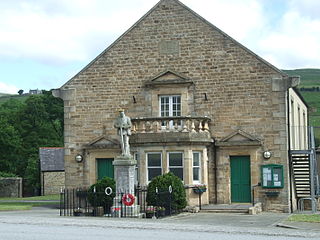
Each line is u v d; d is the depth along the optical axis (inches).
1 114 3070.9
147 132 1202.6
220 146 1224.2
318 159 1672.0
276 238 676.7
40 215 1016.9
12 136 2623.0
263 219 978.7
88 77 1321.4
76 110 1325.0
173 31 1273.4
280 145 1189.1
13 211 1178.0
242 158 1222.3
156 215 992.9
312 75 6998.0
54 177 2423.7
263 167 1194.6
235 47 1231.5
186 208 1131.3
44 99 2982.3
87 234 687.7
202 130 1210.0
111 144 1285.7
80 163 1312.7
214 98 1238.3
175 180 1077.1
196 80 1251.8
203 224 844.0
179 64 1264.8
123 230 739.4
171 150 1187.3
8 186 2273.6
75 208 1173.1
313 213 1136.8
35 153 2775.6
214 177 1229.7
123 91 1296.8
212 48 1246.9
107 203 1044.5
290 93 1299.2
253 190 1194.0
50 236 663.1
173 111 1268.5
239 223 897.5
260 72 1211.9
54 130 2972.4
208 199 1221.7
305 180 1285.7
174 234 701.3
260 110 1207.6
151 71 1282.0
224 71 1235.9
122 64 1301.7
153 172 1207.6
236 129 1220.5
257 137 1205.7
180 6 1273.4
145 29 1293.1
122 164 993.5
